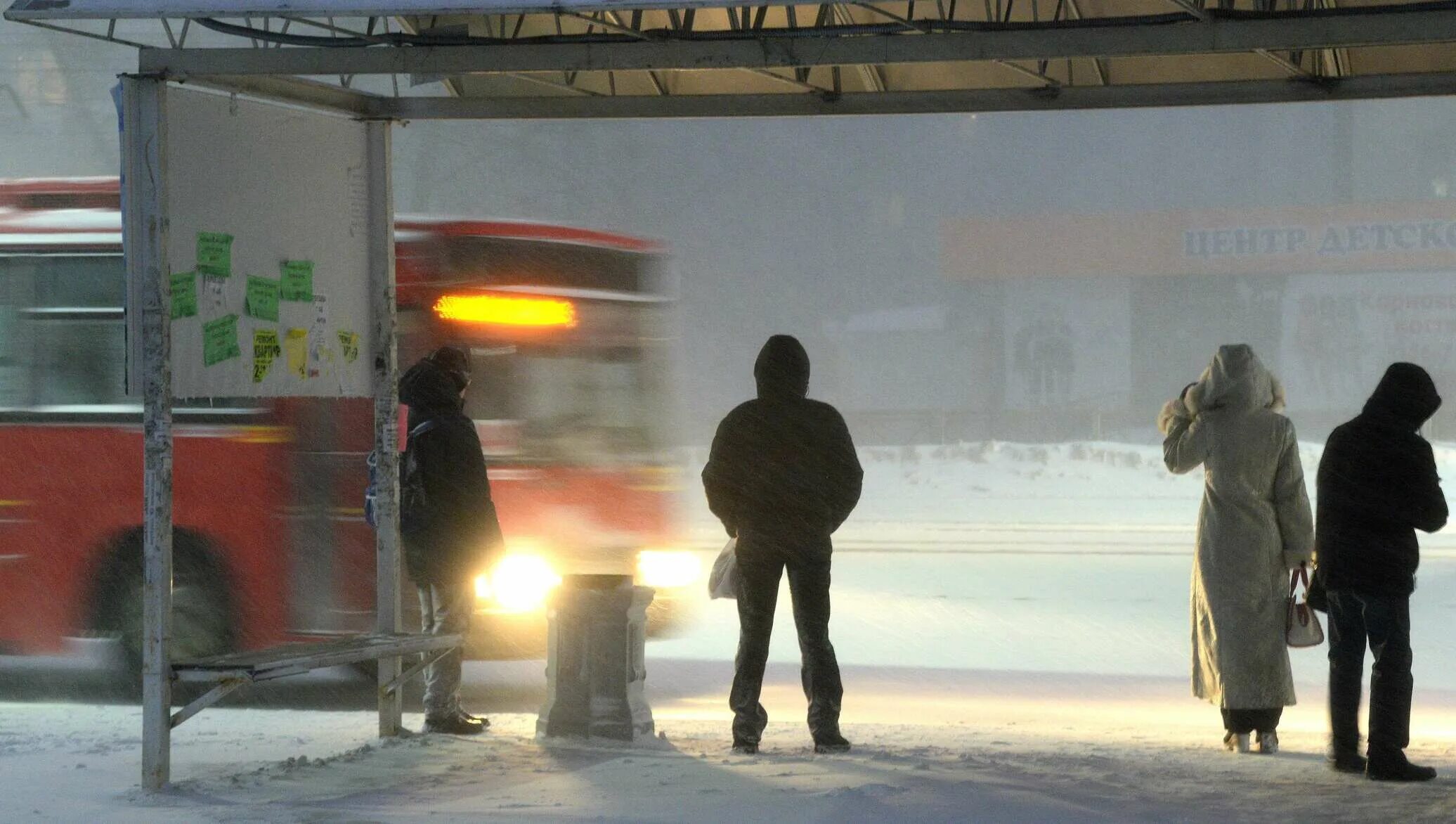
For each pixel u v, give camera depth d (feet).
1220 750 75.92
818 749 73.00
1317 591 69.92
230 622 94.89
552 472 97.76
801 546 71.77
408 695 100.37
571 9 58.34
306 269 71.56
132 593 96.17
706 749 74.23
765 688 104.88
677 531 103.14
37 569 96.84
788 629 133.59
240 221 67.05
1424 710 98.53
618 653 75.15
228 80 65.67
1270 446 73.72
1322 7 73.72
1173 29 62.34
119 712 88.38
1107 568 176.14
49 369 97.35
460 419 77.15
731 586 75.31
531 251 99.19
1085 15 83.71
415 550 76.59
